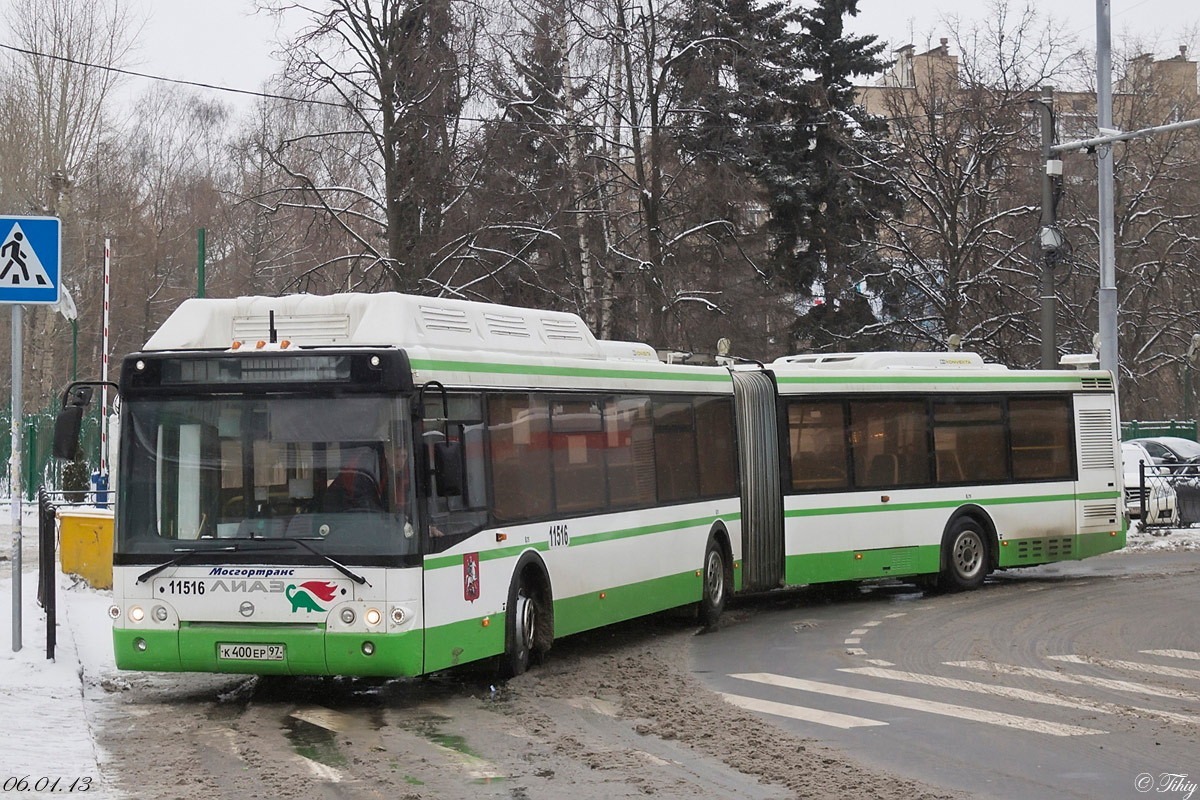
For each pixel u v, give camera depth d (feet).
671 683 39.40
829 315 139.33
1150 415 177.78
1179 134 163.12
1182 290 167.12
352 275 103.45
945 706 35.29
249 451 34.81
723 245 112.57
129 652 34.81
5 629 45.85
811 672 41.27
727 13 119.55
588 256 106.52
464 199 102.01
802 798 25.53
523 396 40.83
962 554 63.41
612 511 45.88
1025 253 143.02
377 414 34.47
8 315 174.40
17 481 40.50
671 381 51.11
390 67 98.78
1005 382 65.36
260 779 27.20
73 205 166.71
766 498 57.00
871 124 143.64
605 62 105.70
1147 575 70.54
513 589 39.32
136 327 201.46
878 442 61.00
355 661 33.73
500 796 25.84
